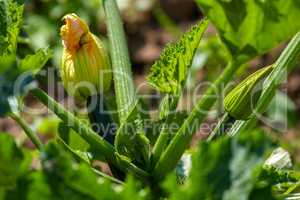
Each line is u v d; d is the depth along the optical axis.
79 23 0.67
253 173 0.49
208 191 0.49
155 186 0.64
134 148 0.65
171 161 0.63
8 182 0.51
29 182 0.50
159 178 0.64
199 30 0.60
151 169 0.65
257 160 0.49
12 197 0.50
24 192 0.50
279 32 0.53
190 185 0.50
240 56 0.54
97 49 0.68
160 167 0.64
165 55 0.62
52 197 0.51
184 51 0.61
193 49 0.61
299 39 0.64
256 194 0.50
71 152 0.64
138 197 0.51
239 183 0.49
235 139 0.50
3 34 0.61
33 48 0.96
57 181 0.51
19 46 0.82
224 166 0.50
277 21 0.52
